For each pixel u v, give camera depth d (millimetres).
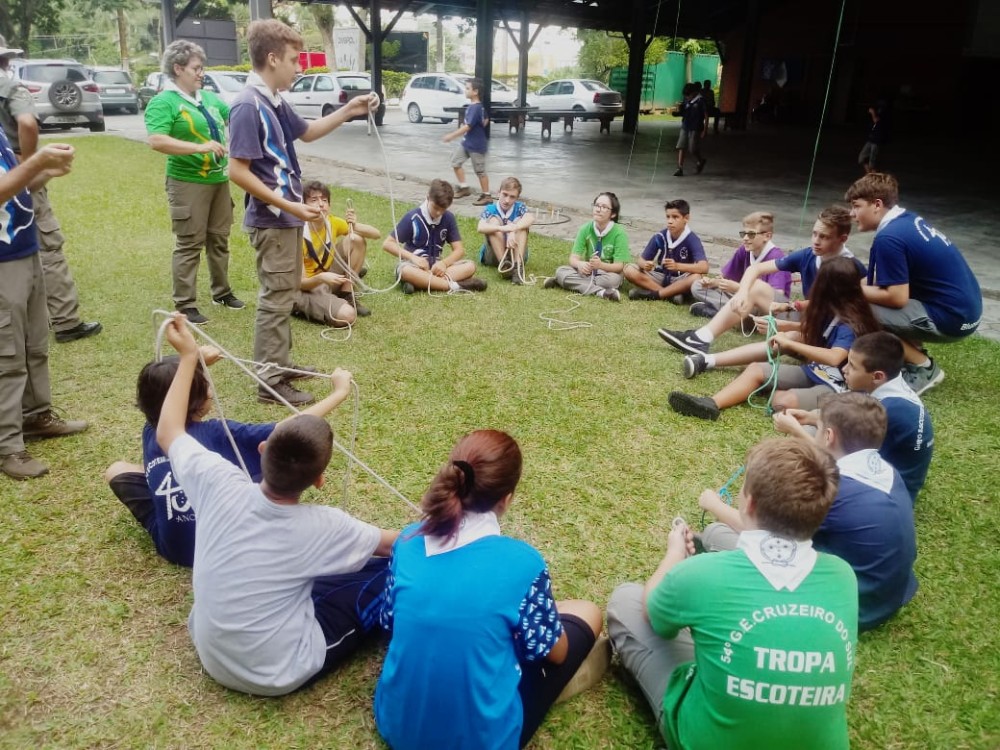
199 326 4855
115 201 8680
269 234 3645
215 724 1980
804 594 1617
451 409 3820
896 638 2352
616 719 2037
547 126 18234
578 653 1979
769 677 1569
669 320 5336
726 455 3449
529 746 1947
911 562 2270
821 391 3689
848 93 23641
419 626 1647
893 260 3984
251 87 3521
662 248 5750
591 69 36875
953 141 20250
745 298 4398
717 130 21391
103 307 5109
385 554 2207
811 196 11188
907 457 2818
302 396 3809
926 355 4199
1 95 3672
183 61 4512
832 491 1686
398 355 4508
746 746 1601
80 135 15789
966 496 3188
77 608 2379
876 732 2018
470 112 9656
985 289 6539
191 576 2535
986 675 2215
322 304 4922
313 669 2012
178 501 2428
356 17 19797
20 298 3008
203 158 4629
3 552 2631
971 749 1975
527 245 7055
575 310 5484
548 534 2830
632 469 3307
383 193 10023
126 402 3799
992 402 4141
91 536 2736
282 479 1859
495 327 5055
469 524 1730
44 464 3168
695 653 1751
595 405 3926
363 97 4184
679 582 1726
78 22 50969
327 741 1941
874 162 13594
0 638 2250
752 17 21484
